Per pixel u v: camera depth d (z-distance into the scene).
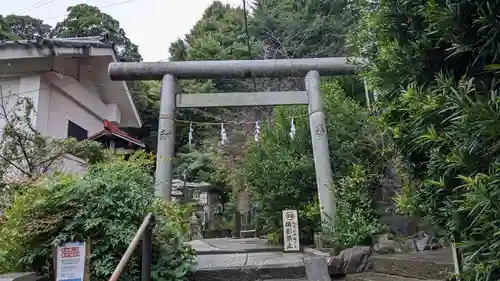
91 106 9.38
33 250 3.24
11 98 7.05
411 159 2.32
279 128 7.31
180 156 14.23
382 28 2.27
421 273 3.46
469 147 1.61
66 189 3.42
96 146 6.22
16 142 5.62
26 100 6.19
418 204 2.23
